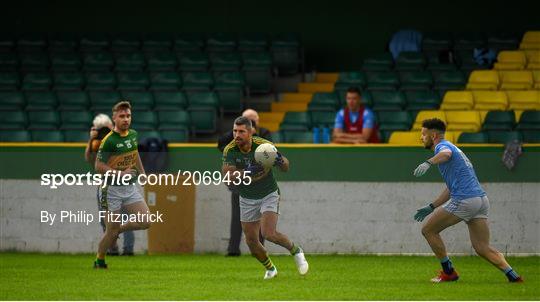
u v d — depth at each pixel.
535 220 56.19
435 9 88.25
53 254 57.69
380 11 88.81
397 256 56.09
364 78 80.19
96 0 91.81
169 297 37.72
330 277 44.94
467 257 55.34
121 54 86.44
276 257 55.72
